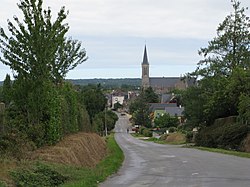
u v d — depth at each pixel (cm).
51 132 2017
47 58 1931
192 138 6412
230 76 5050
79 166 1862
